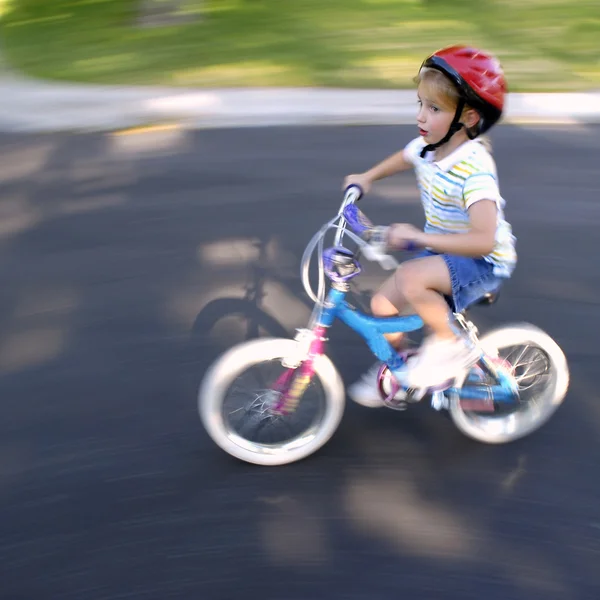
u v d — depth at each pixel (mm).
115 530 2447
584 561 2377
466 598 2252
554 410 2938
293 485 2637
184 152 5211
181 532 2449
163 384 3084
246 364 2496
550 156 5156
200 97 6223
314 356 2523
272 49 7473
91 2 9086
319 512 2533
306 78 6680
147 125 5695
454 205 2285
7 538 2410
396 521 2504
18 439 2795
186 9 8578
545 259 3979
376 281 3762
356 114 5840
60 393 3021
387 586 2283
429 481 2660
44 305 3584
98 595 2238
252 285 3746
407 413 2947
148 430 2850
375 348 2543
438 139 2230
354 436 2838
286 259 3959
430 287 2365
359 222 2346
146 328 3422
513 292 3707
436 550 2404
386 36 7906
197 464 2709
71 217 4379
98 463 2699
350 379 3113
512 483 2656
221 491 2604
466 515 2529
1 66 7227
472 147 2236
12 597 2229
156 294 3670
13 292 3682
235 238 4152
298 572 2322
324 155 5133
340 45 7605
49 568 2316
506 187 4727
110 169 4977
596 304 3631
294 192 4629
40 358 3221
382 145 5285
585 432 2873
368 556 2379
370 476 2676
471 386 2732
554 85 6516
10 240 4137
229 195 4605
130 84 6598
